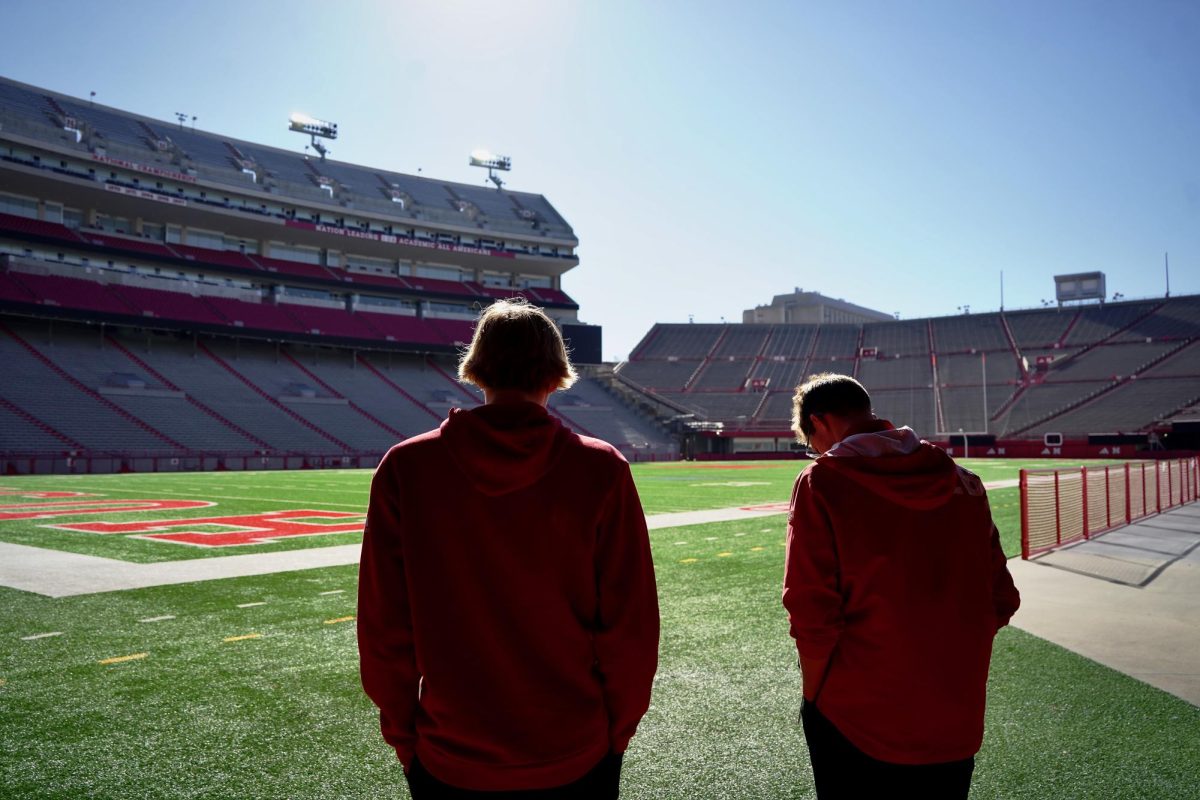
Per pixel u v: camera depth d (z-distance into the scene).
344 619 6.77
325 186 58.31
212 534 12.59
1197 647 5.86
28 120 43.91
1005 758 3.85
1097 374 60.75
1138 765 3.76
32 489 23.00
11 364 38.47
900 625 2.11
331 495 21.08
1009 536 13.00
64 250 45.00
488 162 71.25
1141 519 15.64
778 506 18.69
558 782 1.73
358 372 52.75
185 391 42.50
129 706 4.56
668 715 4.46
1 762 3.77
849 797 2.18
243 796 3.43
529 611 1.73
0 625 6.49
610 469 1.81
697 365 71.56
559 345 1.95
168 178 48.66
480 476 1.72
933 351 69.81
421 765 1.79
